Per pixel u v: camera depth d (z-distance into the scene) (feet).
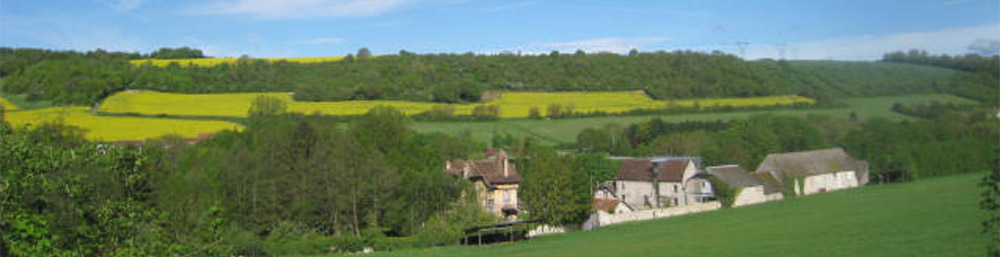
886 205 259.39
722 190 308.60
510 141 430.20
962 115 515.09
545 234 253.85
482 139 442.91
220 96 480.23
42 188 60.34
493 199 269.85
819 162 380.78
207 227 70.49
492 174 275.59
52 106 415.23
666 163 337.31
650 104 534.78
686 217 274.98
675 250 179.01
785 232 203.00
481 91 540.93
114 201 66.95
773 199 332.19
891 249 154.61
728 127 479.41
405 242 219.00
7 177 57.16
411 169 279.69
